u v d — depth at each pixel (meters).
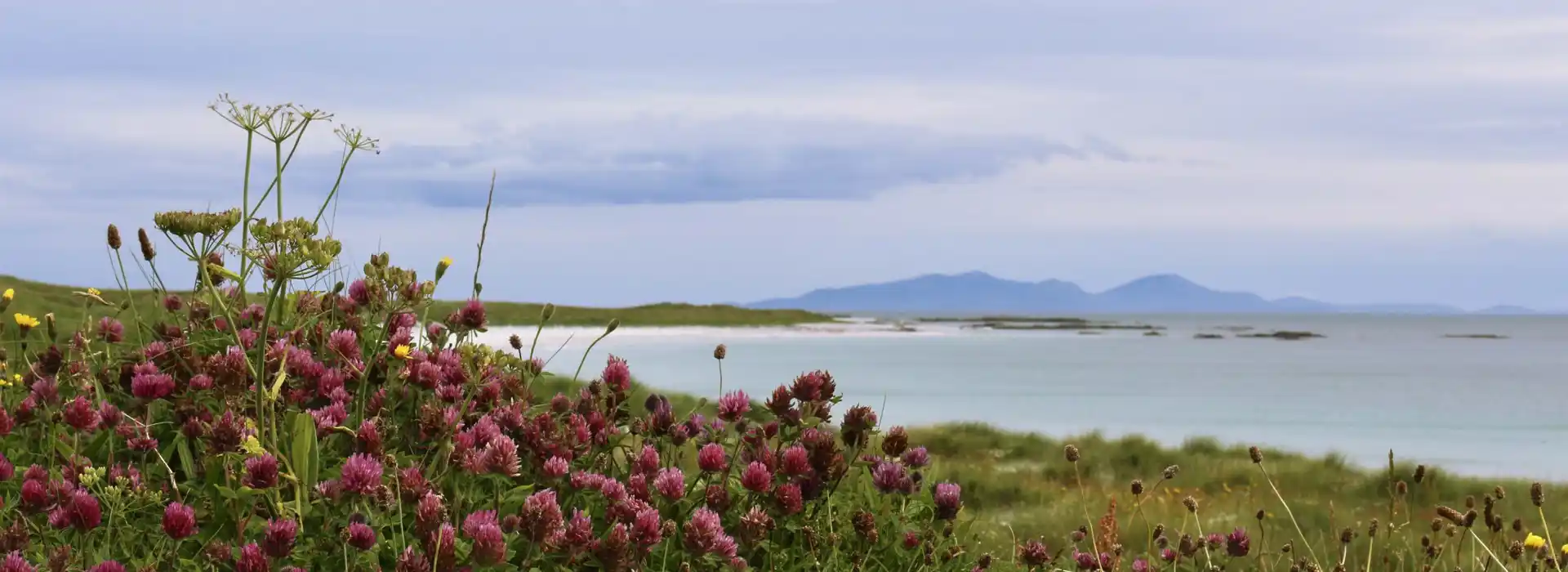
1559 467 24.00
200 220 2.50
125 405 3.18
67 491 2.45
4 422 2.91
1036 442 21.95
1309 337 165.38
